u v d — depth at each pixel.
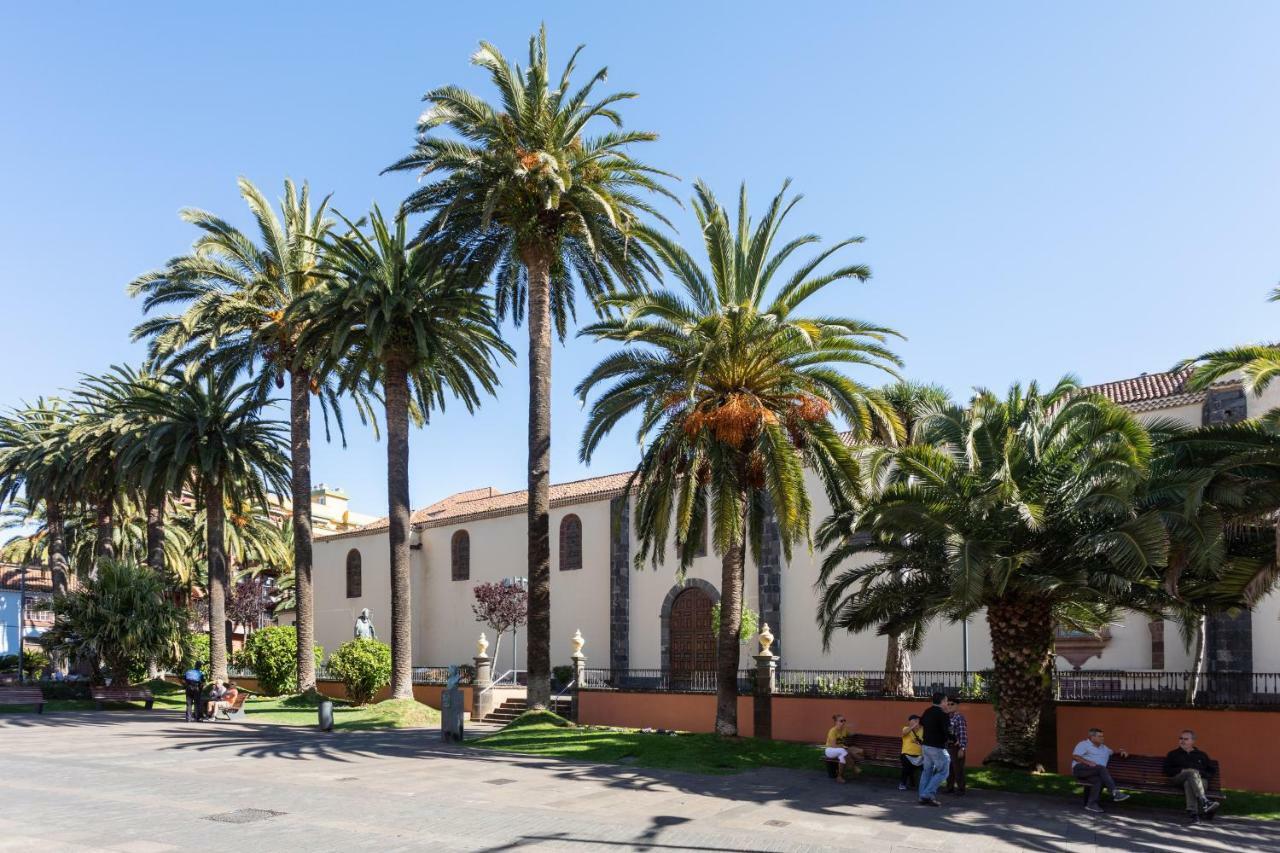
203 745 20.75
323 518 70.00
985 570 15.76
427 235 23.09
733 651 20.98
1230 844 11.89
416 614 44.47
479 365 30.88
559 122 23.88
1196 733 16.45
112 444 35.78
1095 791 13.95
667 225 24.48
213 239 32.69
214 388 35.38
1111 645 24.44
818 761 18.48
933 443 18.72
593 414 21.48
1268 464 14.71
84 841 10.41
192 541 47.84
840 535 20.33
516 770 17.23
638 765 18.08
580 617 37.19
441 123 24.03
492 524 41.75
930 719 14.49
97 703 32.53
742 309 19.73
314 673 34.47
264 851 10.13
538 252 24.56
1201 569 15.01
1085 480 16.03
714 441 20.23
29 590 51.78
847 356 20.23
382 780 15.79
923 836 11.97
